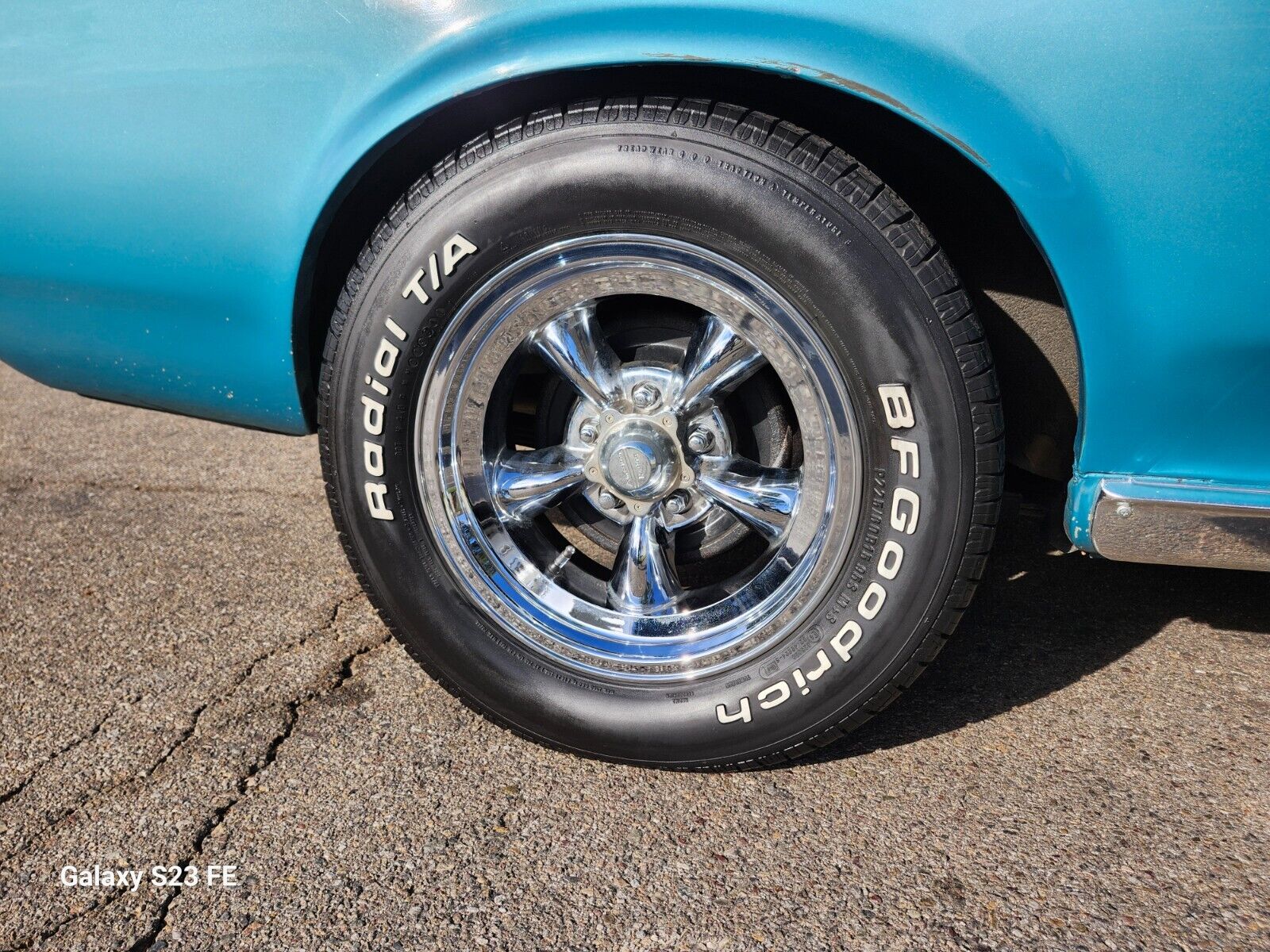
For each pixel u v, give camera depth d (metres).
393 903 1.53
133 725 1.95
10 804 1.75
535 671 1.83
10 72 1.76
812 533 1.68
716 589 1.83
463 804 1.74
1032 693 2.02
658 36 1.48
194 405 2.09
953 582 1.60
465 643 1.85
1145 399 1.50
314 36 1.60
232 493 3.05
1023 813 1.69
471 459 1.83
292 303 1.80
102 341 2.03
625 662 1.79
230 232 1.76
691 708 1.75
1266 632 2.22
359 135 1.64
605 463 1.81
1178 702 1.98
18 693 2.05
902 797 1.74
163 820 1.70
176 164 1.73
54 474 3.19
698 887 1.55
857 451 1.60
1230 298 1.40
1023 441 1.89
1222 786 1.74
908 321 1.51
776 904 1.51
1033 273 1.77
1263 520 1.51
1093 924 1.46
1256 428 1.50
